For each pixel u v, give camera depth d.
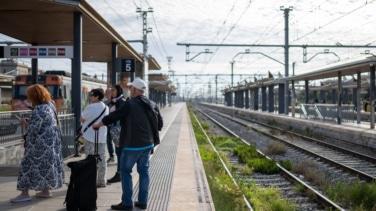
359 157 15.25
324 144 19.09
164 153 13.34
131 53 20.45
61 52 11.39
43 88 6.47
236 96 68.69
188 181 8.72
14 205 6.30
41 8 10.84
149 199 7.07
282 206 7.90
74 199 5.79
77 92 11.46
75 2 10.58
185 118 37.69
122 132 6.04
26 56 11.38
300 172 12.45
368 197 8.46
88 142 7.34
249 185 10.12
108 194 7.15
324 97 49.06
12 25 13.22
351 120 24.19
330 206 8.17
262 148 19.00
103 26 13.30
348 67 21.48
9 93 51.44
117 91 8.35
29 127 6.30
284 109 40.03
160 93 74.88
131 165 6.04
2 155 9.50
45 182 6.35
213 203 7.02
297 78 31.05
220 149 18.17
